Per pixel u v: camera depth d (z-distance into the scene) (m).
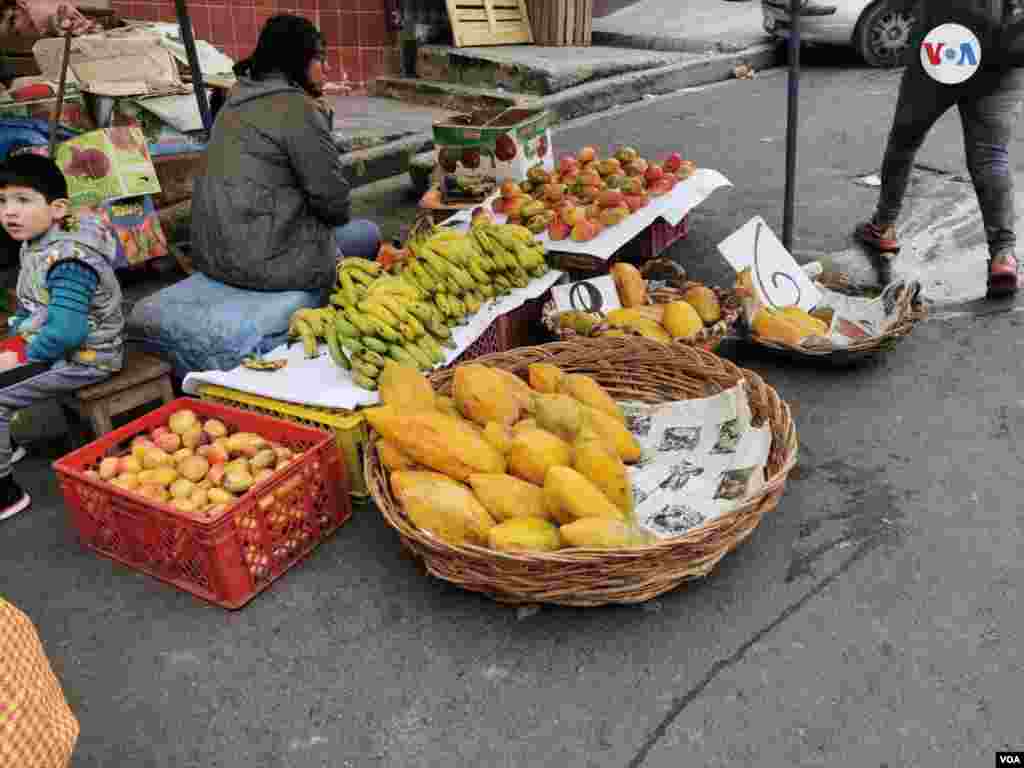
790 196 4.25
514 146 4.64
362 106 8.59
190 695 2.19
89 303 2.89
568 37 10.41
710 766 1.91
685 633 2.28
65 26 4.04
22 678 1.18
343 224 3.76
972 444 3.02
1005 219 3.92
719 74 10.02
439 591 2.50
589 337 3.39
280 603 2.48
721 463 2.67
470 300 3.41
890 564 2.48
